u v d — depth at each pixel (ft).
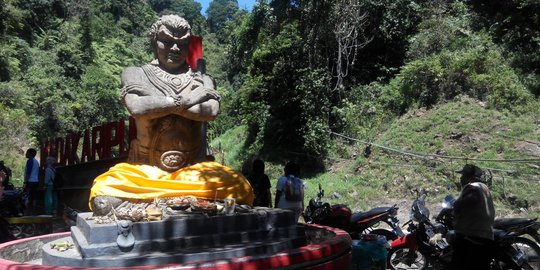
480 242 16.17
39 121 89.10
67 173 46.09
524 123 43.86
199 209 13.20
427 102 52.24
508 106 47.19
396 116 53.36
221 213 13.69
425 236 22.17
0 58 91.76
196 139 16.10
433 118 48.42
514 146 40.81
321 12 57.62
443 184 39.65
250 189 15.60
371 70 62.90
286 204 25.41
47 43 114.62
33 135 86.22
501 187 36.52
